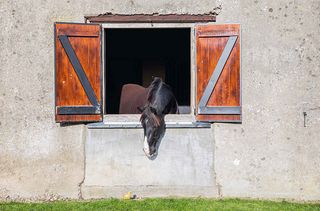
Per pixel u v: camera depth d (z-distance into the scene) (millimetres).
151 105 7539
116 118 7828
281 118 7707
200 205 7219
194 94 7797
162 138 7727
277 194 7707
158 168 7738
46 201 7734
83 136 7770
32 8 7746
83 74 7641
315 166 7684
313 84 7680
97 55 7703
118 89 11883
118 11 7758
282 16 7680
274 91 7699
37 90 7754
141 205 7242
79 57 7633
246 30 7703
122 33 12039
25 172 7766
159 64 11609
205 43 7641
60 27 7586
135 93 9047
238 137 7711
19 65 7750
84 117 7672
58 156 7770
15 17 7750
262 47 7688
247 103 7703
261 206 7227
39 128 7766
